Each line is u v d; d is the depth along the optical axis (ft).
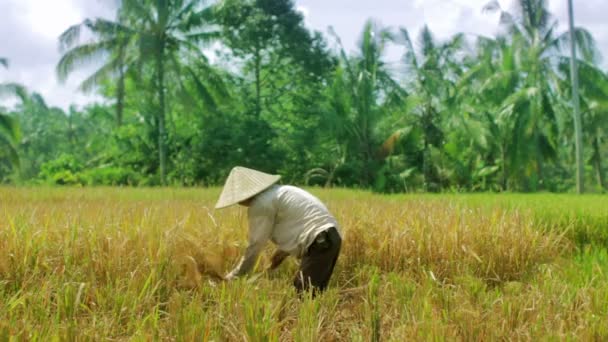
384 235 20.66
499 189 97.60
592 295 15.28
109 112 115.55
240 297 14.48
